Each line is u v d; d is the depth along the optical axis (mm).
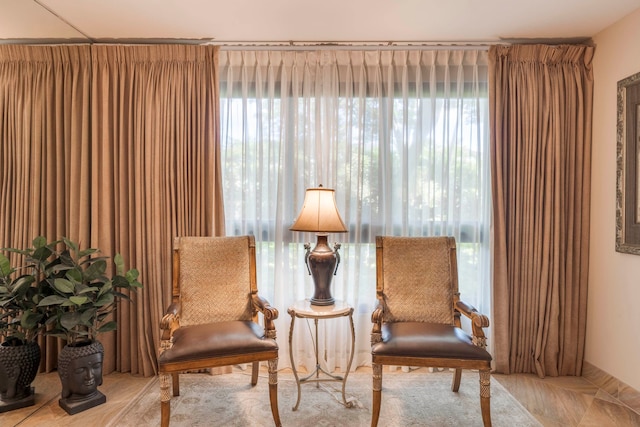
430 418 2258
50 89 2688
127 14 2482
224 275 2512
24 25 2457
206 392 2570
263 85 2959
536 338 2820
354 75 2951
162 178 2824
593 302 2758
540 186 2807
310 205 2443
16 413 2275
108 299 2336
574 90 2803
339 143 2955
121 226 2811
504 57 2830
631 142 2396
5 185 2391
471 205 2953
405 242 2584
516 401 2447
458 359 2016
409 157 2975
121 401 2441
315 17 2516
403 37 2807
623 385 2475
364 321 2979
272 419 2248
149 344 2799
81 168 2777
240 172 2971
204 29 2691
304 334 2943
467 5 2361
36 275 2447
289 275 2977
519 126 2809
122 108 2805
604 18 2520
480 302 2953
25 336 2340
